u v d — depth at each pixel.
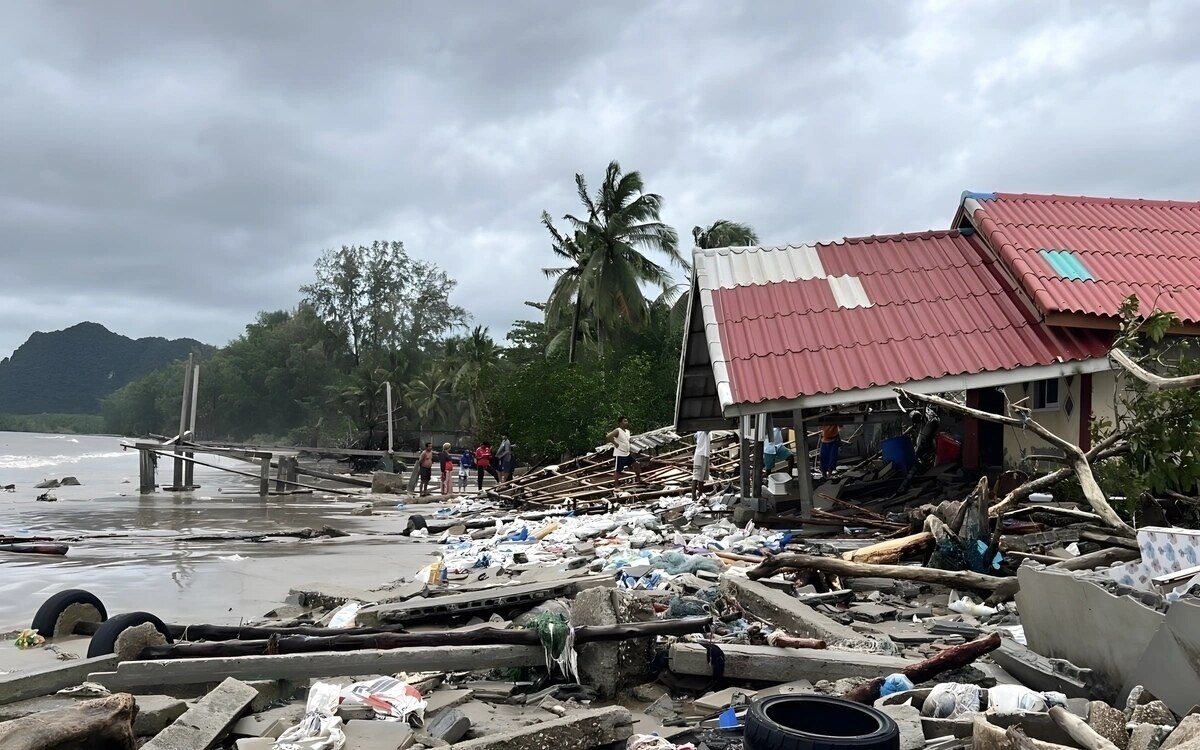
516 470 40.50
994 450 16.08
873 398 13.59
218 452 32.50
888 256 16.70
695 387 19.59
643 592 8.69
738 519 14.59
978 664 6.16
